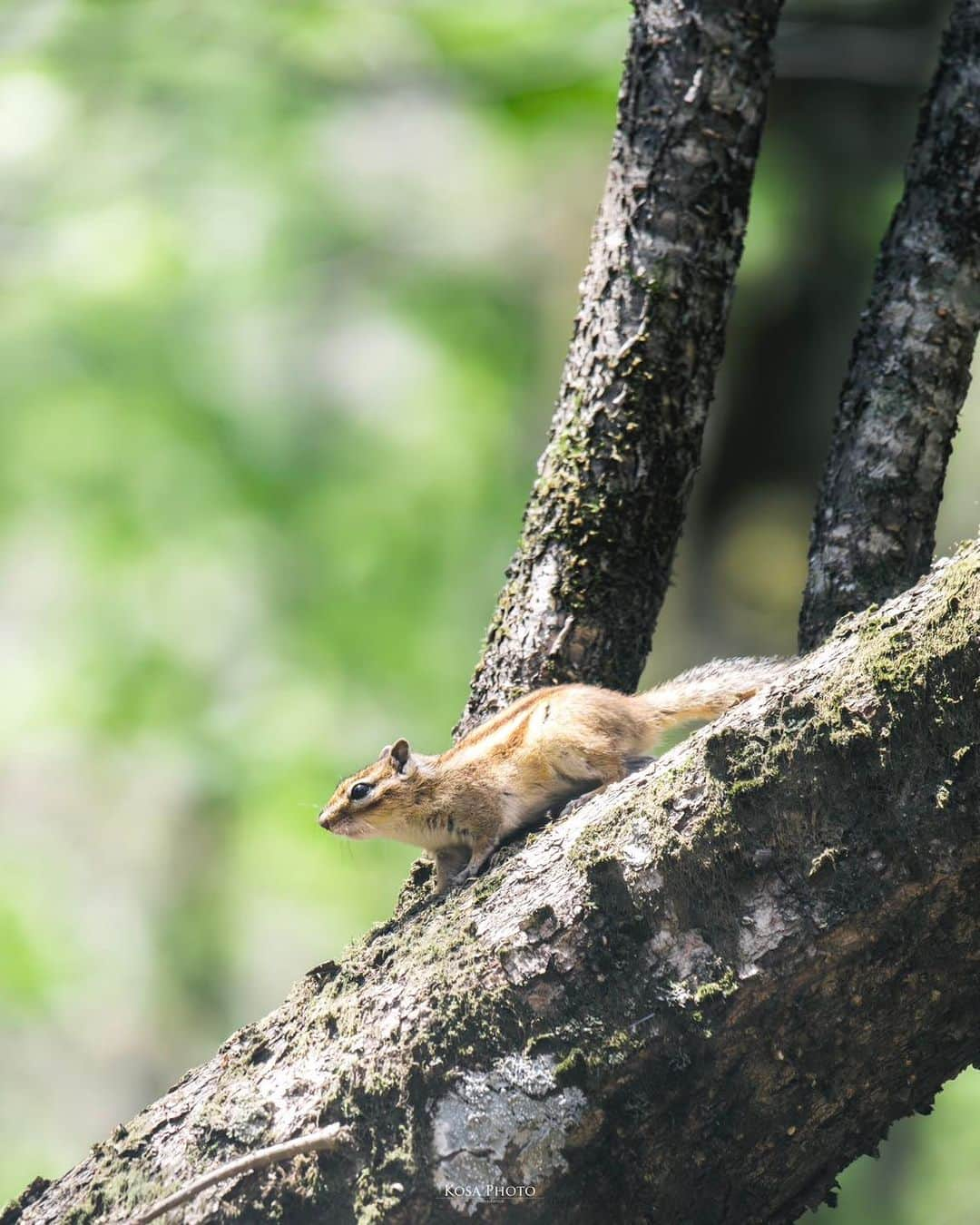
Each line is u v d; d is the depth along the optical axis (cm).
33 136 1441
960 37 637
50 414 1459
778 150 1616
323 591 1605
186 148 1448
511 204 1689
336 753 1580
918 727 480
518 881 529
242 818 1794
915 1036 489
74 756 1783
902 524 622
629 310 657
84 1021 1933
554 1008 499
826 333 1684
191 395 1488
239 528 1520
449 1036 502
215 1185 511
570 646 679
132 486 1483
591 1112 489
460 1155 489
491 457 1670
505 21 1336
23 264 1468
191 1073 562
